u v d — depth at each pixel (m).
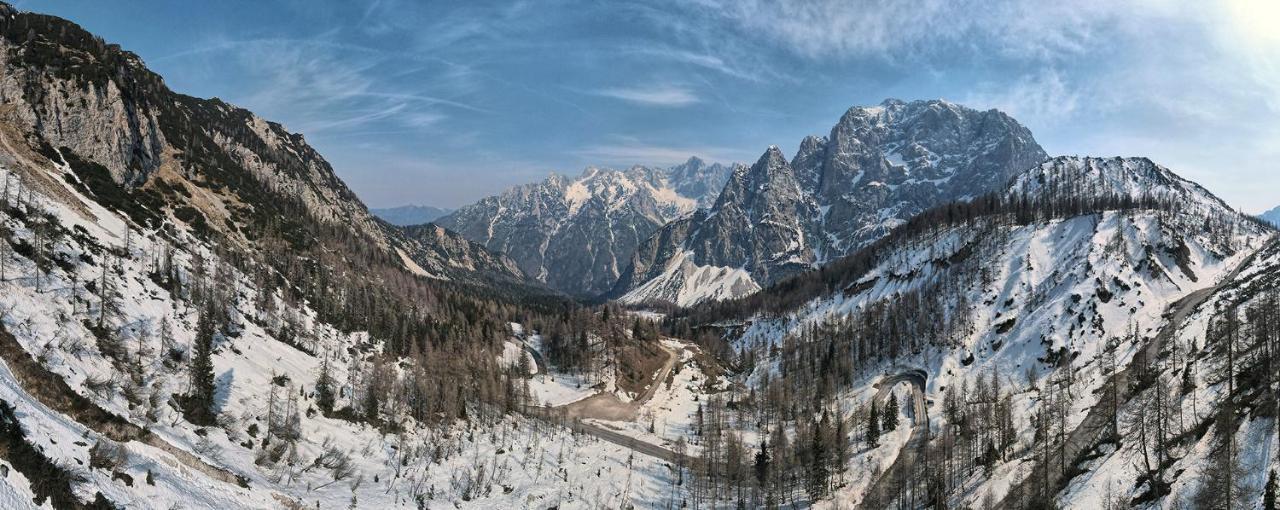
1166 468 110.38
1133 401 147.88
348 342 199.25
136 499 77.88
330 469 124.44
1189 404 128.75
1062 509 117.19
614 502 151.12
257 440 120.12
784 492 164.62
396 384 170.75
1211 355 147.50
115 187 198.62
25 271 118.31
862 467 177.38
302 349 174.38
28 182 156.75
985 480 148.38
